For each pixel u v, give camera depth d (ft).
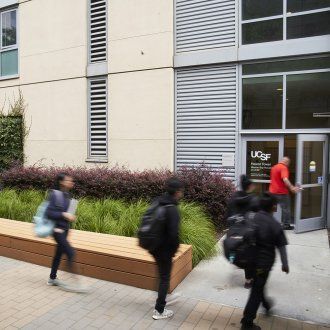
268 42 29.27
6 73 45.03
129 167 35.32
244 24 30.27
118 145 35.96
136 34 34.45
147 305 15.11
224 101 31.19
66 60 39.14
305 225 26.96
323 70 27.58
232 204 15.60
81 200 28.55
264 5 29.58
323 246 23.52
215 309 14.83
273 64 29.37
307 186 27.12
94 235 20.63
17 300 15.49
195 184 27.32
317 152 27.61
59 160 40.22
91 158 37.93
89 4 37.73
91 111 38.24
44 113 41.19
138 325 13.53
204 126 32.09
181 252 17.87
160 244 13.44
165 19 32.99
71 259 16.34
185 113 32.91
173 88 33.17
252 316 12.79
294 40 28.25
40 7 40.83
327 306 15.16
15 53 43.98
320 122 27.84
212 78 31.65
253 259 12.66
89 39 38.01
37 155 41.96
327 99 27.55
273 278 18.15
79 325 13.50
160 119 33.55
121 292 16.30
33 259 19.93
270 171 29.53
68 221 16.65
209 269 19.20
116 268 17.24
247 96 30.42
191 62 32.07
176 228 13.32
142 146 34.58
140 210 24.26
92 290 16.49
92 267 17.83
